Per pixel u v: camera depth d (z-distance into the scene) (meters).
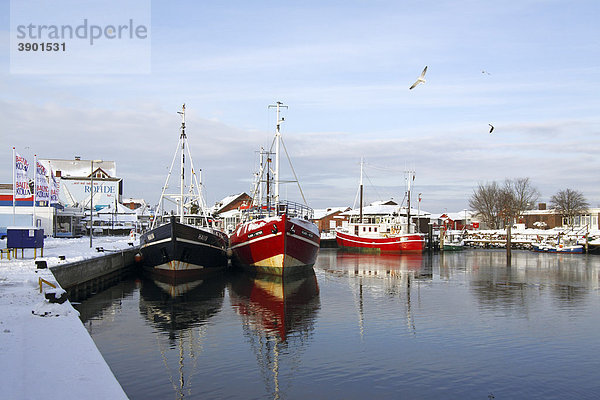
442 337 18.20
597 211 101.75
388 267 48.12
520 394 12.63
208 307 23.94
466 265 50.81
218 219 58.09
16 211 57.22
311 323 20.44
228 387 12.88
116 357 15.38
